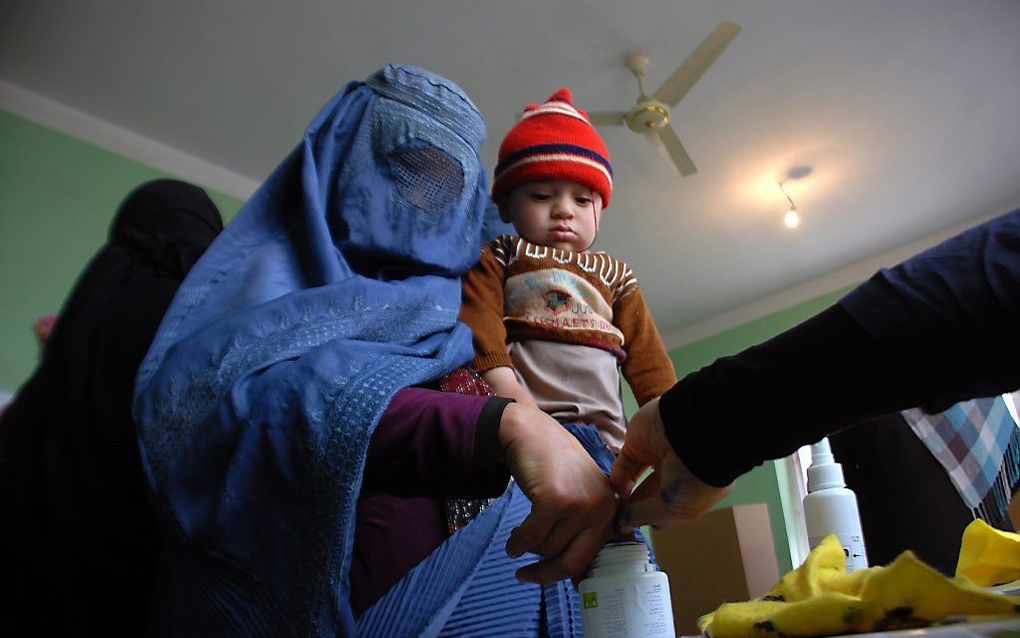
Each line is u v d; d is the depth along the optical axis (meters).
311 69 2.82
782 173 3.66
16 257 2.61
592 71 2.88
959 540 1.07
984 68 3.01
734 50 2.82
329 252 0.69
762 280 4.92
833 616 0.46
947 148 3.55
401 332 0.68
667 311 5.34
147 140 3.14
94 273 0.69
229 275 0.65
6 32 2.54
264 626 0.48
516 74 2.89
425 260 0.78
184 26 2.58
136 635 0.57
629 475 0.58
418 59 2.79
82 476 0.58
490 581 0.60
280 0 2.49
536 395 0.92
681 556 2.10
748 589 1.94
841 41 2.82
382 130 0.80
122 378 0.61
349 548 0.48
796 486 4.65
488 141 3.29
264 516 0.50
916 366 0.40
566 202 1.07
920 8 2.69
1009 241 0.40
